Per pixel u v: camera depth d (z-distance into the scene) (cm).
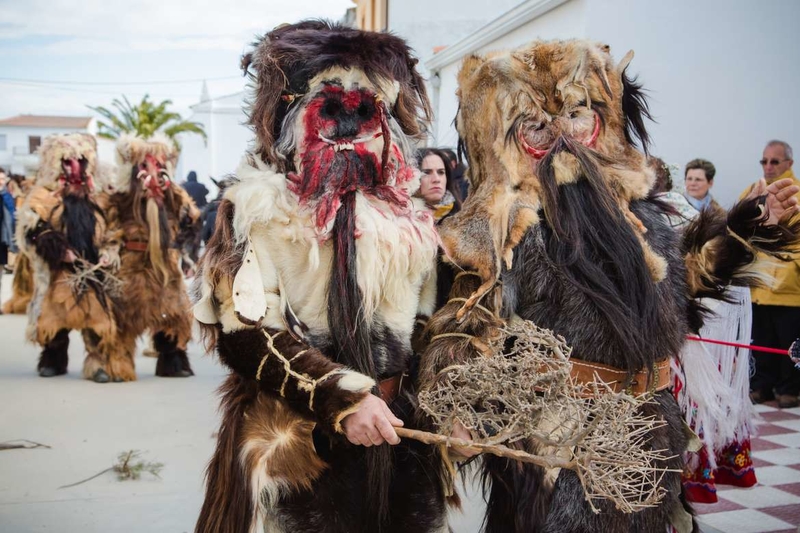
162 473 451
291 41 234
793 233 272
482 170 266
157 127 4006
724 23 667
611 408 199
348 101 234
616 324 231
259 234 229
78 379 690
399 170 243
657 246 254
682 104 671
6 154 5900
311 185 230
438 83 1054
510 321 244
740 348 393
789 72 673
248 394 235
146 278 668
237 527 225
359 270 228
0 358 783
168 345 698
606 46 271
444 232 255
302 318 233
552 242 244
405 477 241
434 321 244
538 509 242
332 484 231
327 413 214
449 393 216
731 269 274
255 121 238
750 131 677
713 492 386
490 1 1257
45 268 668
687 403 351
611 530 229
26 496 414
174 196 695
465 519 374
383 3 1304
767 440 509
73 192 652
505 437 207
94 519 386
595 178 241
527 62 257
